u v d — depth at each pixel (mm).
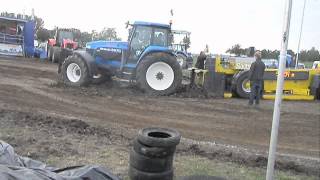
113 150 7734
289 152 9242
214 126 11367
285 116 13672
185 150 8188
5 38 32812
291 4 4527
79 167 4277
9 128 8695
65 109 11922
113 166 6793
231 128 11281
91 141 8273
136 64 16344
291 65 26703
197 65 18625
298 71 18484
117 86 16922
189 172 6789
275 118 4758
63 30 34500
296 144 10102
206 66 17422
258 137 10484
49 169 4293
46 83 17062
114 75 16719
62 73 16594
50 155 7129
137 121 11203
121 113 12070
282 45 4613
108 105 13109
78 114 11383
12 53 33094
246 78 17531
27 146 7516
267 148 9406
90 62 16234
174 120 11742
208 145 8875
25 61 30453
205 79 17250
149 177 5422
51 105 12320
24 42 33500
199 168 7055
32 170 3893
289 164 7844
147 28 16422
